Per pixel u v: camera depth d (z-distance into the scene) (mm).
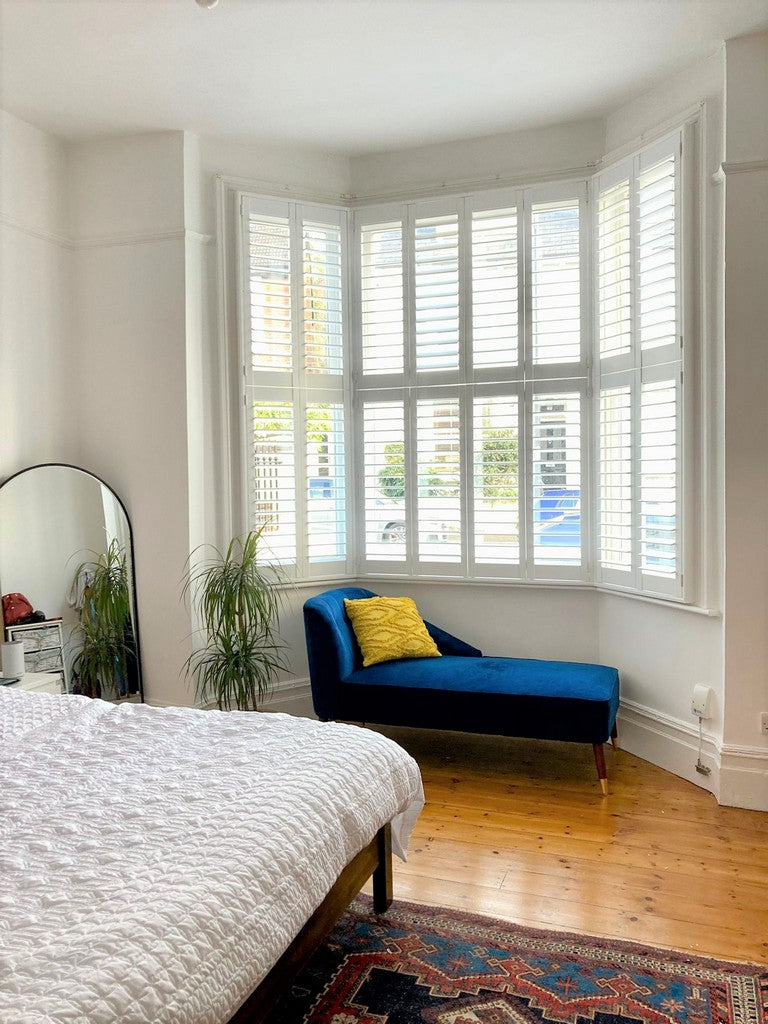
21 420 3803
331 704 3756
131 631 4047
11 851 1610
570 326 4059
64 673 3805
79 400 4152
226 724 2426
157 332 4012
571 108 3852
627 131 3818
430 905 2553
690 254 3418
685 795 3414
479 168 4184
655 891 2631
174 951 1352
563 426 4086
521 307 4133
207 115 3812
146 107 3715
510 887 2668
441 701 3580
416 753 3977
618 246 3855
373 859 2406
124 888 1480
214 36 3102
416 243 4297
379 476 4414
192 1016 1314
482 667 3781
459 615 4352
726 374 3236
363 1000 2088
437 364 4281
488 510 4211
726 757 3297
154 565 4059
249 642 4023
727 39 3193
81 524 3936
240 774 2020
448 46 3221
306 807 1880
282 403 4270
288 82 3506
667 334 3551
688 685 3553
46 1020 1148
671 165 3510
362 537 4480
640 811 3262
